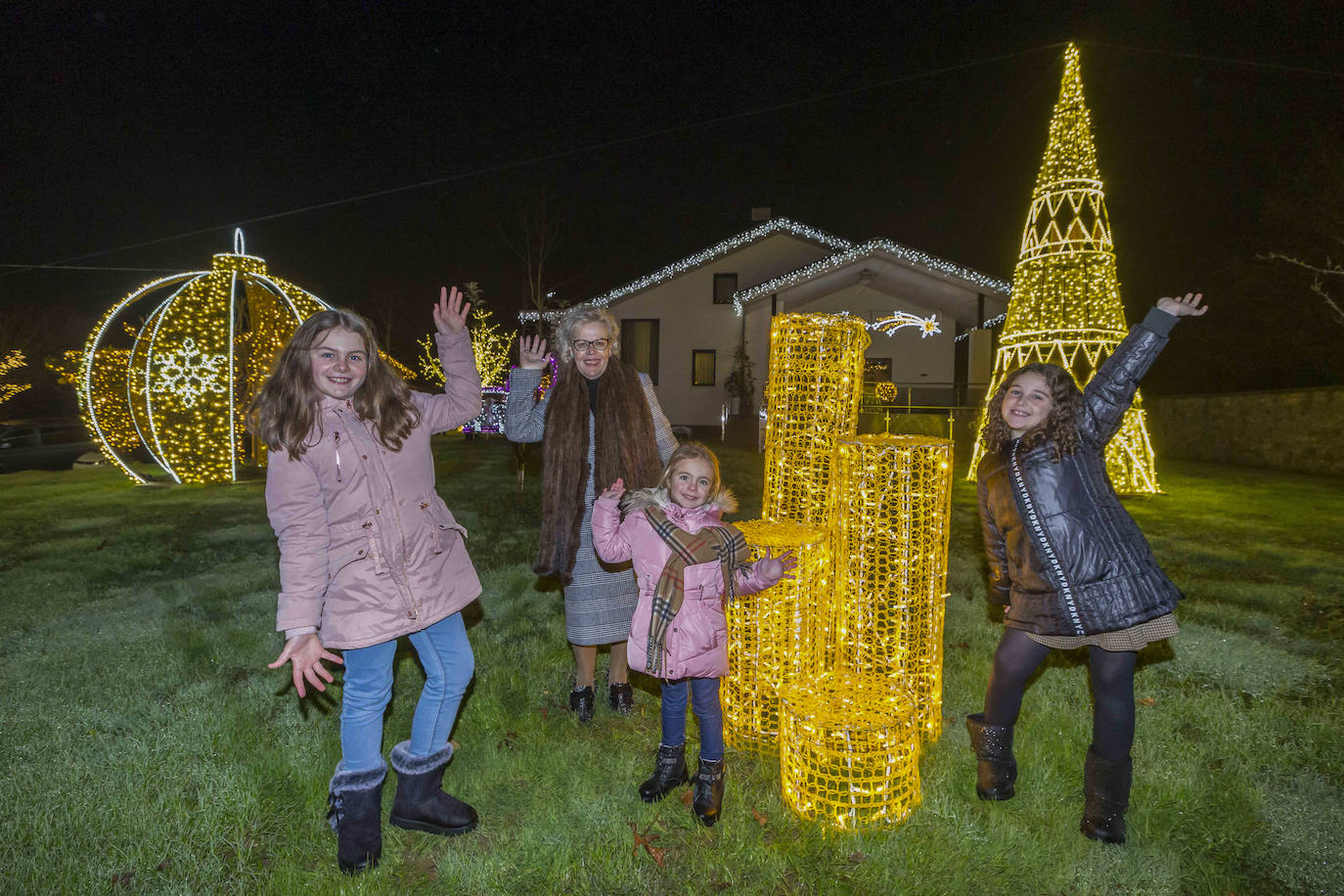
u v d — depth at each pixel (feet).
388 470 8.00
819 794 9.01
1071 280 33.30
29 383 83.61
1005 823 8.85
